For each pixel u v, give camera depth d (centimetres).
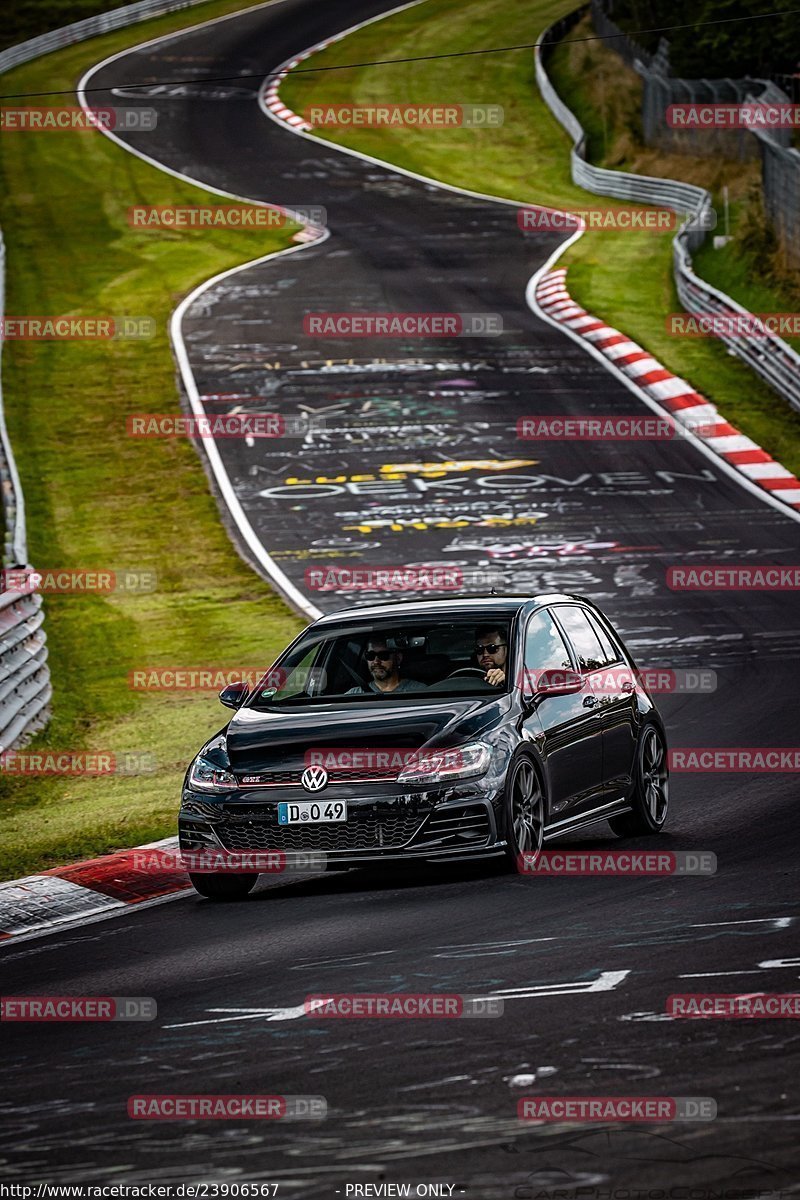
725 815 4350
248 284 17375
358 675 4006
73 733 6456
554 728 3869
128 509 11056
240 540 10150
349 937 3161
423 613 4100
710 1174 1797
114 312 16562
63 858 4247
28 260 19062
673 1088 2081
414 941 3067
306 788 3609
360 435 12281
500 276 17175
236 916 3497
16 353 15275
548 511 10275
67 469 12075
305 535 10144
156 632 8344
